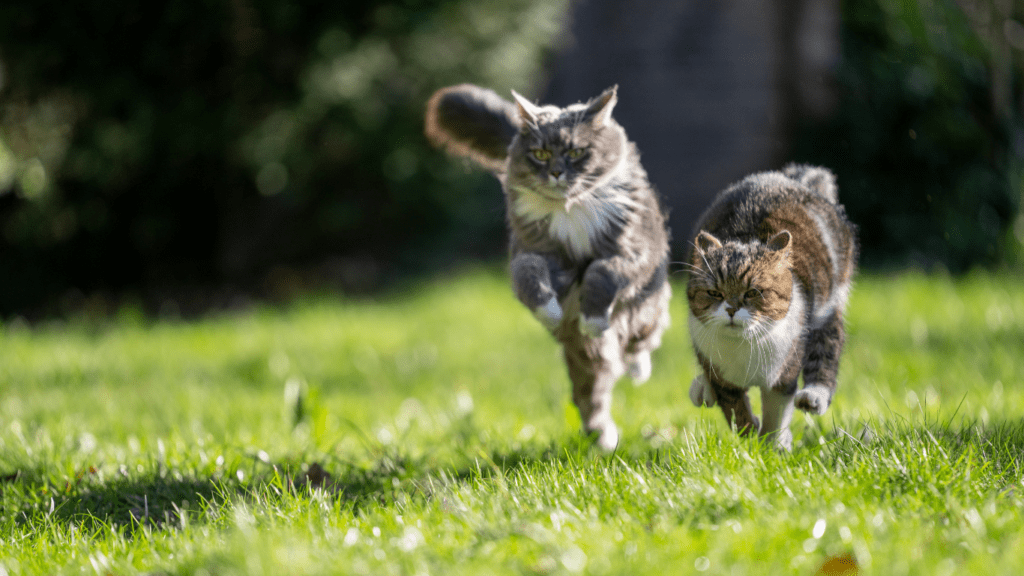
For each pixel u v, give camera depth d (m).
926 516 5.64
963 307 16.28
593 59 24.53
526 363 15.34
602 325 8.21
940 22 23.75
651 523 5.78
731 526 5.45
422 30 20.11
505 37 21.28
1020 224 24.19
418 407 12.55
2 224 23.41
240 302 23.31
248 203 23.97
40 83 19.91
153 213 23.53
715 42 24.03
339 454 9.42
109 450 9.60
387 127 21.05
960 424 8.30
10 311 23.47
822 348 7.99
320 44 19.69
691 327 7.81
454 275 23.80
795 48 23.59
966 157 23.42
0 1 18.64
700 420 7.87
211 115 20.42
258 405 12.31
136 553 6.17
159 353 16.80
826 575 4.92
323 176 22.84
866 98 23.36
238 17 19.25
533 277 8.39
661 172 24.27
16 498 7.96
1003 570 4.73
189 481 8.05
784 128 24.00
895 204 23.31
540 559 5.21
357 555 5.53
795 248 7.72
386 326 18.64
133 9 19.00
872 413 8.89
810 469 6.48
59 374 15.05
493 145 9.95
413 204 23.33
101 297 24.22
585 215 8.43
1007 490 6.07
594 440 8.92
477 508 6.35
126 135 20.31
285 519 6.49
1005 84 23.61
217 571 5.35
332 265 24.70
